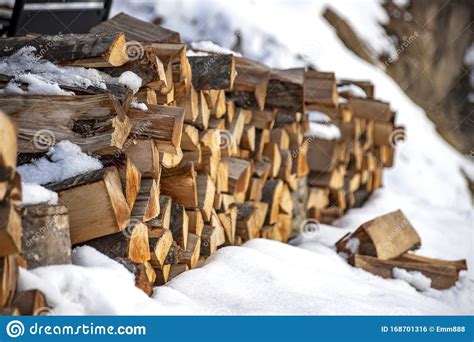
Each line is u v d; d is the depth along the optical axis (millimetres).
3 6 8750
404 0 22203
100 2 9031
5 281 4004
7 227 3889
